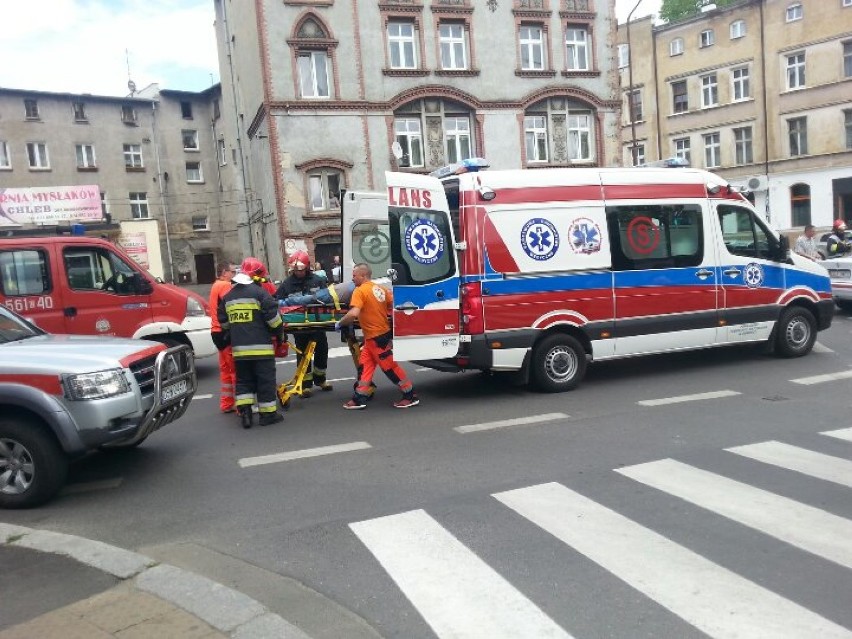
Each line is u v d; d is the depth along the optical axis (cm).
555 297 842
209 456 661
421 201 798
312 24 2616
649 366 1002
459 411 787
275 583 397
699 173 934
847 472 532
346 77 2648
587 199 858
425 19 2736
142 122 4409
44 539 454
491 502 501
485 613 354
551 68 2920
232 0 3159
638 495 502
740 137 3869
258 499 535
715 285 931
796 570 383
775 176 3719
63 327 978
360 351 894
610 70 3016
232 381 848
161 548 455
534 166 2941
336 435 711
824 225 3559
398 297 791
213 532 477
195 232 4588
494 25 2830
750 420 691
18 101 3994
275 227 2677
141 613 359
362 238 1025
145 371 577
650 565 395
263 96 2578
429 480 556
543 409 775
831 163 3519
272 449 671
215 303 847
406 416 777
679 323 909
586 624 339
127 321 1016
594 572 390
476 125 2828
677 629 330
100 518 515
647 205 891
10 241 963
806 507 468
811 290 1003
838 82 3456
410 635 338
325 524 478
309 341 877
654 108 4206
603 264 864
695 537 429
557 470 564
